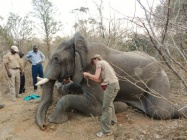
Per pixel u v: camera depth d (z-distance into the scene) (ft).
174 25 8.37
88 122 16.42
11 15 51.21
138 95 17.88
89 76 14.66
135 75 17.52
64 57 17.46
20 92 26.76
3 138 15.47
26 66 37.88
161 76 17.72
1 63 35.70
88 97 16.85
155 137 14.10
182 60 11.10
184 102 17.35
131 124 16.02
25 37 53.36
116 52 18.62
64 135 15.26
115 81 14.23
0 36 49.14
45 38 60.08
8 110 20.49
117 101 18.34
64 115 16.88
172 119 16.55
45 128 16.24
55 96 21.53
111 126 15.55
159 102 16.72
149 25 8.11
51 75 17.43
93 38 32.40
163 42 8.64
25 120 17.72
